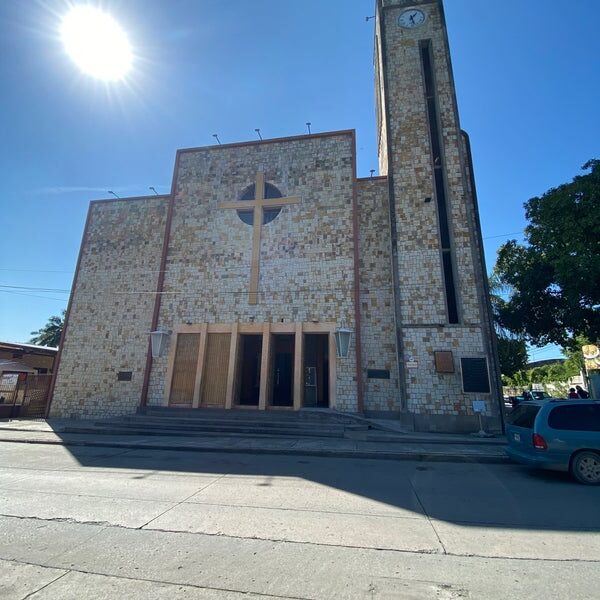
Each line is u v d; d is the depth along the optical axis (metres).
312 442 12.87
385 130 19.45
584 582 3.66
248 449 11.53
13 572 3.78
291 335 19.36
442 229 17.67
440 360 15.51
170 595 3.35
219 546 4.45
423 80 19.42
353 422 15.62
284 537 4.75
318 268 18.58
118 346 19.77
